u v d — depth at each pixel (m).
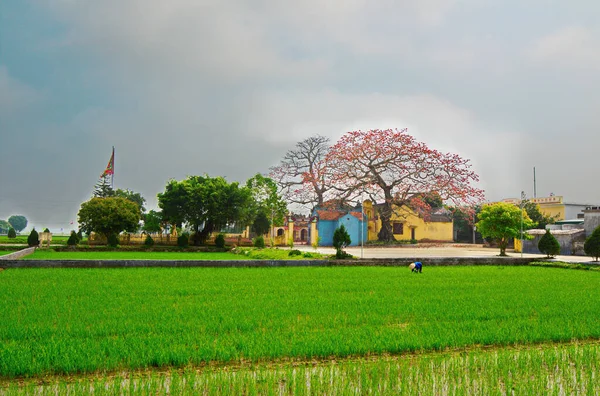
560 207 76.44
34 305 14.44
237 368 8.84
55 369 8.44
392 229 71.69
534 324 12.36
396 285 20.92
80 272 25.02
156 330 11.26
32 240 50.31
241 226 64.81
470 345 10.58
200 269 27.80
